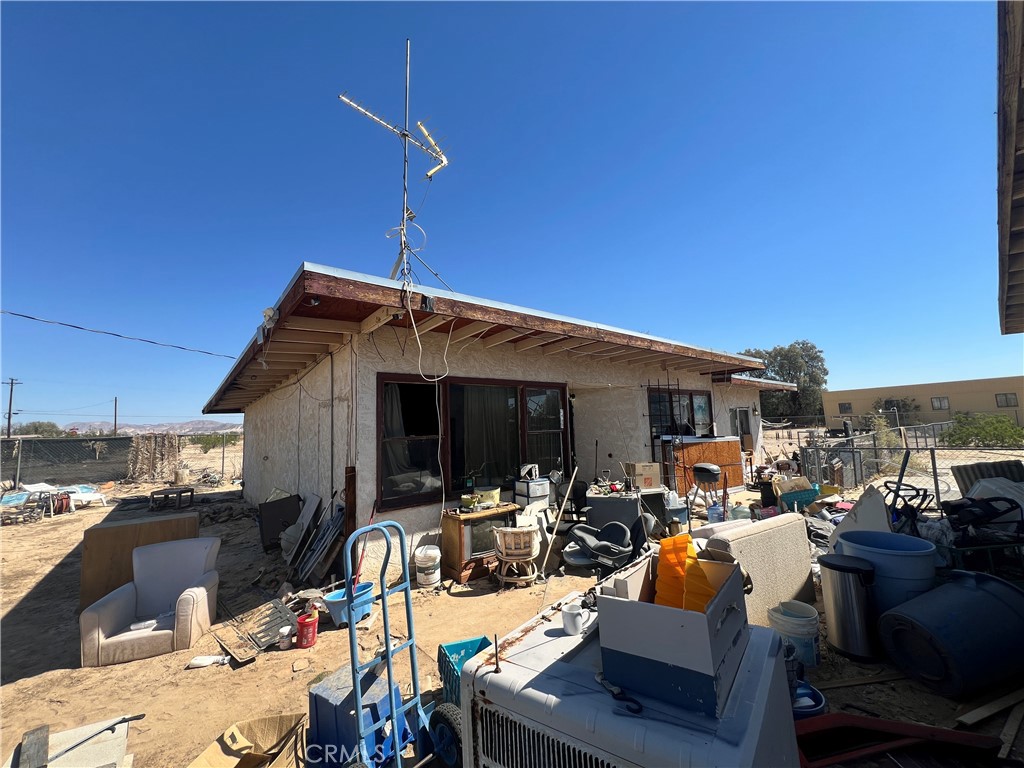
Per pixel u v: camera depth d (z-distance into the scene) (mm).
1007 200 3717
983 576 3170
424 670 3342
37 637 4461
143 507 13375
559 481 6969
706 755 1115
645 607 1406
